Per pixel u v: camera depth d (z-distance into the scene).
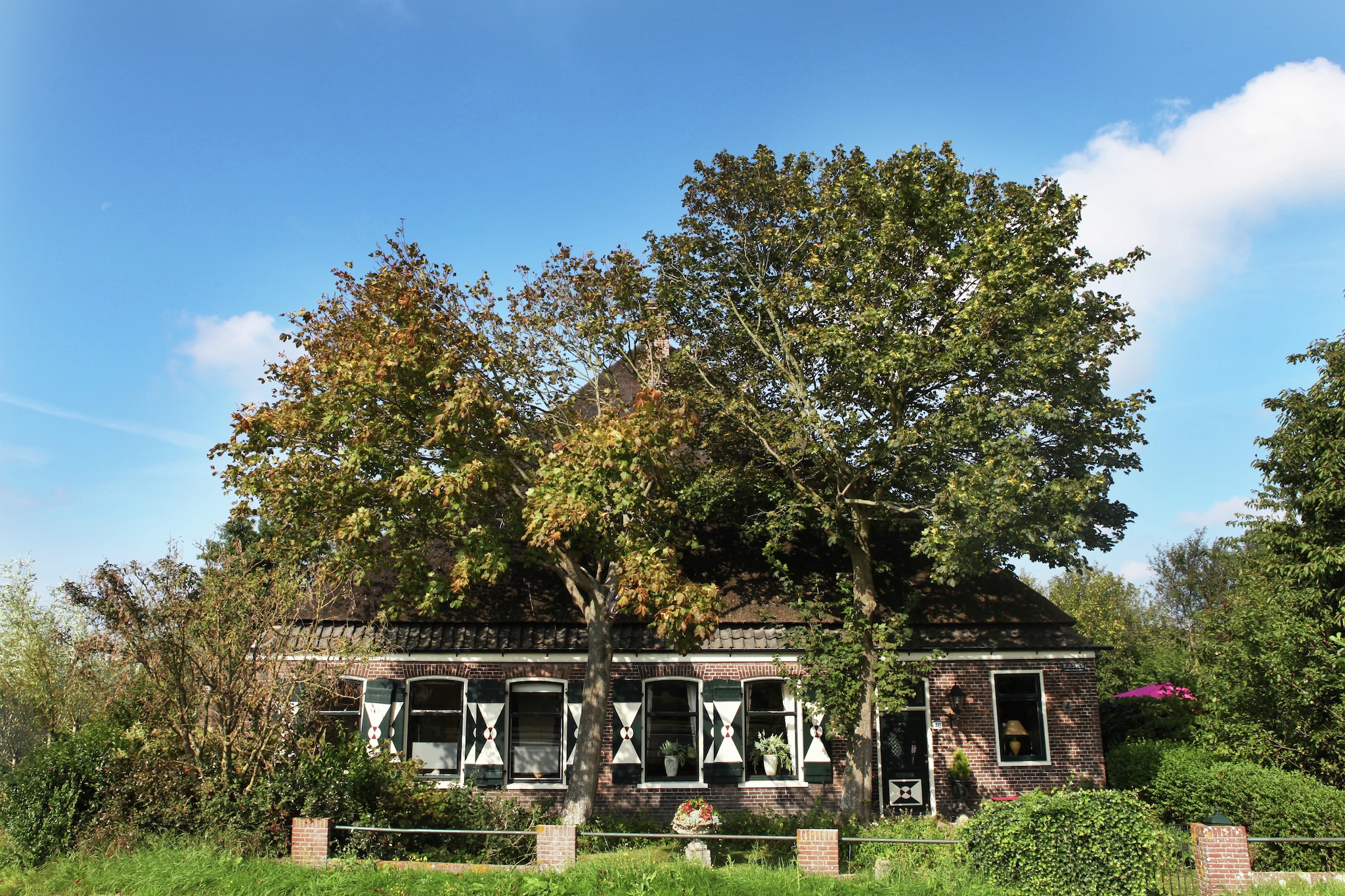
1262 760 15.93
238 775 12.96
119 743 13.41
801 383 17.72
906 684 19.33
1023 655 19.52
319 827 12.02
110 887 10.65
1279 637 15.81
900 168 17.05
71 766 12.78
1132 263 16.69
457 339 16.36
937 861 12.13
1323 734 15.25
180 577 13.23
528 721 19.30
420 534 15.94
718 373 19.42
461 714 19.06
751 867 11.69
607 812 18.16
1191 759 16.67
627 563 14.29
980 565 16.05
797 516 17.98
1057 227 16.72
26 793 12.43
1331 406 17.39
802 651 18.81
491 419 15.70
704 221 19.30
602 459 14.39
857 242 17.03
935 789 18.83
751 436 18.81
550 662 19.23
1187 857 11.09
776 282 18.89
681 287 19.25
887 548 21.72
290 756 13.25
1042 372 15.18
